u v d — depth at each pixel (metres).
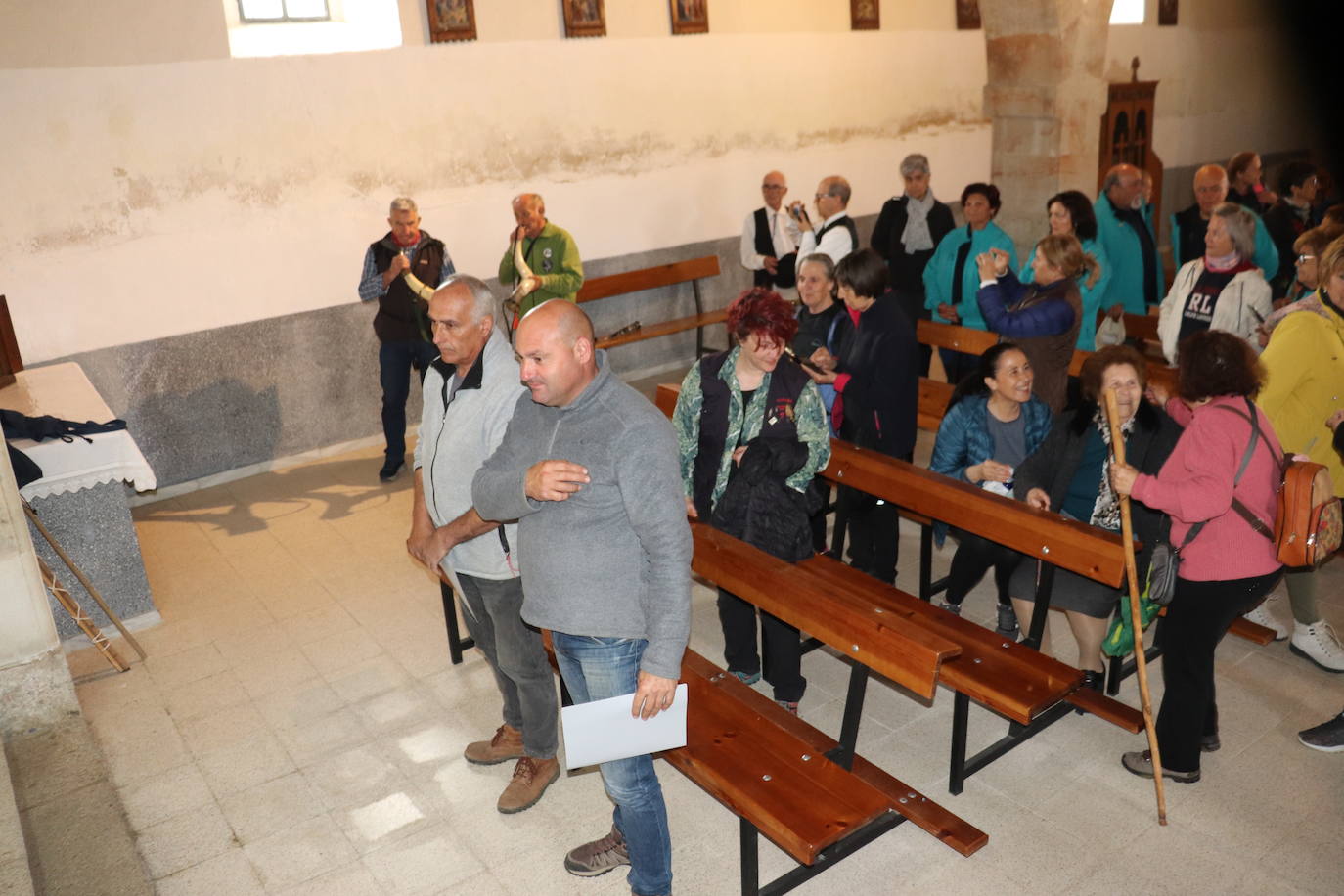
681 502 2.33
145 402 6.02
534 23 6.95
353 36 6.46
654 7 7.49
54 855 2.88
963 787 3.27
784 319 3.10
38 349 5.64
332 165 6.37
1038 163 7.69
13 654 3.33
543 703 3.22
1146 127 10.54
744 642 3.72
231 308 6.21
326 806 3.35
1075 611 3.53
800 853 2.43
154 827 3.28
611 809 3.28
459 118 6.77
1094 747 3.46
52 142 5.49
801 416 3.29
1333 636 3.80
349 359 6.73
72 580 4.36
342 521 5.69
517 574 2.96
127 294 5.86
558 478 2.23
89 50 5.50
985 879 2.88
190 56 5.80
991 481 3.82
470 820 3.26
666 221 7.94
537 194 6.89
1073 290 4.62
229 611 4.69
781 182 7.42
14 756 3.30
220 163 6.00
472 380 2.93
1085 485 3.57
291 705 3.93
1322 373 3.62
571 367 2.30
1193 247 6.43
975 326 5.95
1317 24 12.01
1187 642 3.04
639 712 2.35
